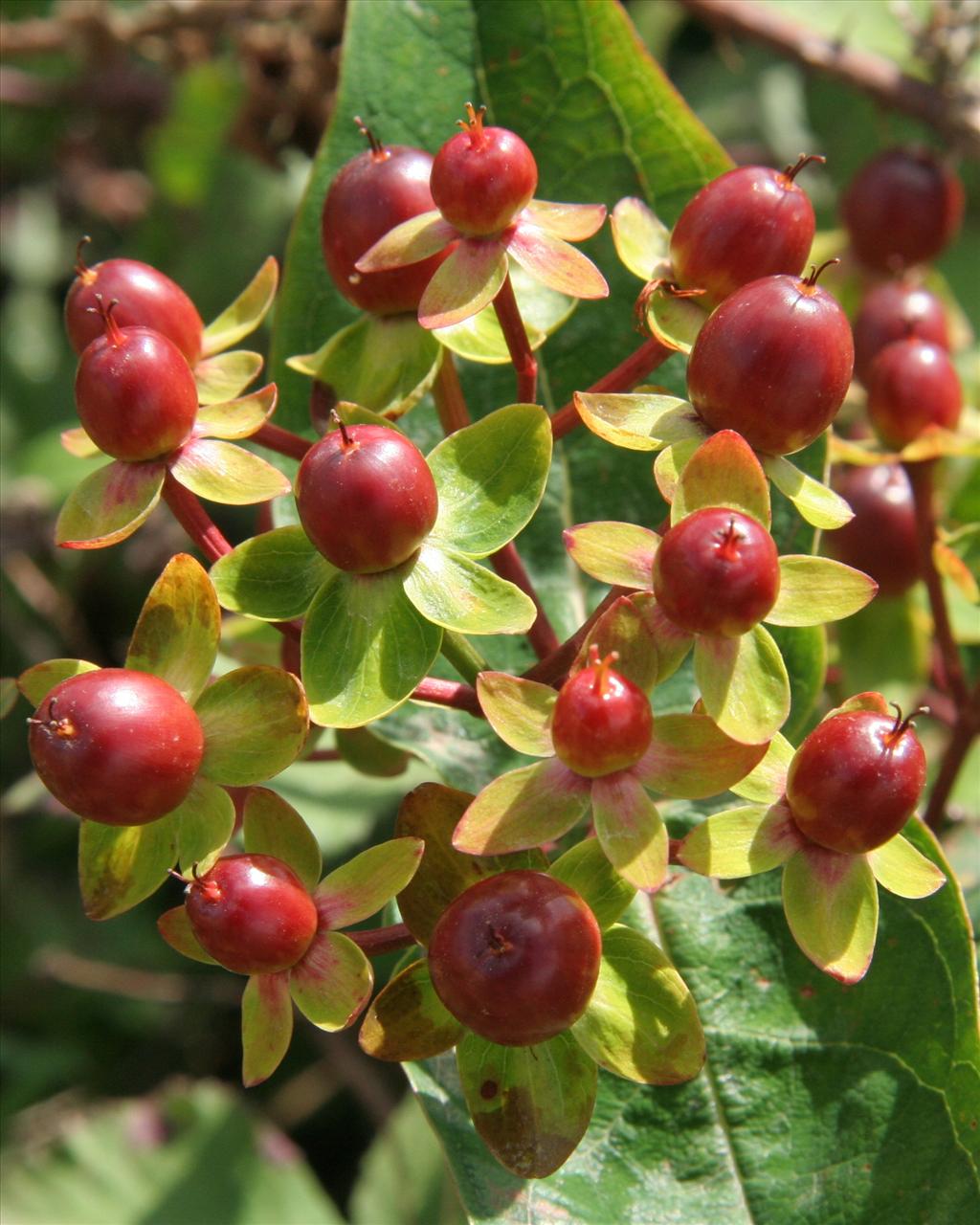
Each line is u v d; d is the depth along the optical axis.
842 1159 0.19
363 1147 0.29
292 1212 0.27
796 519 0.21
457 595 0.18
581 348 0.22
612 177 0.22
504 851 0.17
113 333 0.18
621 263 0.22
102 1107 0.28
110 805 0.17
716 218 0.18
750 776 0.18
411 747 0.21
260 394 0.19
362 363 0.19
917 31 0.26
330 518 0.17
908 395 0.21
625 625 0.17
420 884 0.18
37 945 0.29
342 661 0.18
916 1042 0.19
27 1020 0.29
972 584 0.21
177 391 0.18
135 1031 0.29
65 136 0.34
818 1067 0.20
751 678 0.17
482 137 0.18
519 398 0.19
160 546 0.30
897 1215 0.19
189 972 0.29
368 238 0.19
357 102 0.22
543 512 0.22
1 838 0.30
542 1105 0.17
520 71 0.22
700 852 0.17
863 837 0.17
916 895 0.17
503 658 0.22
